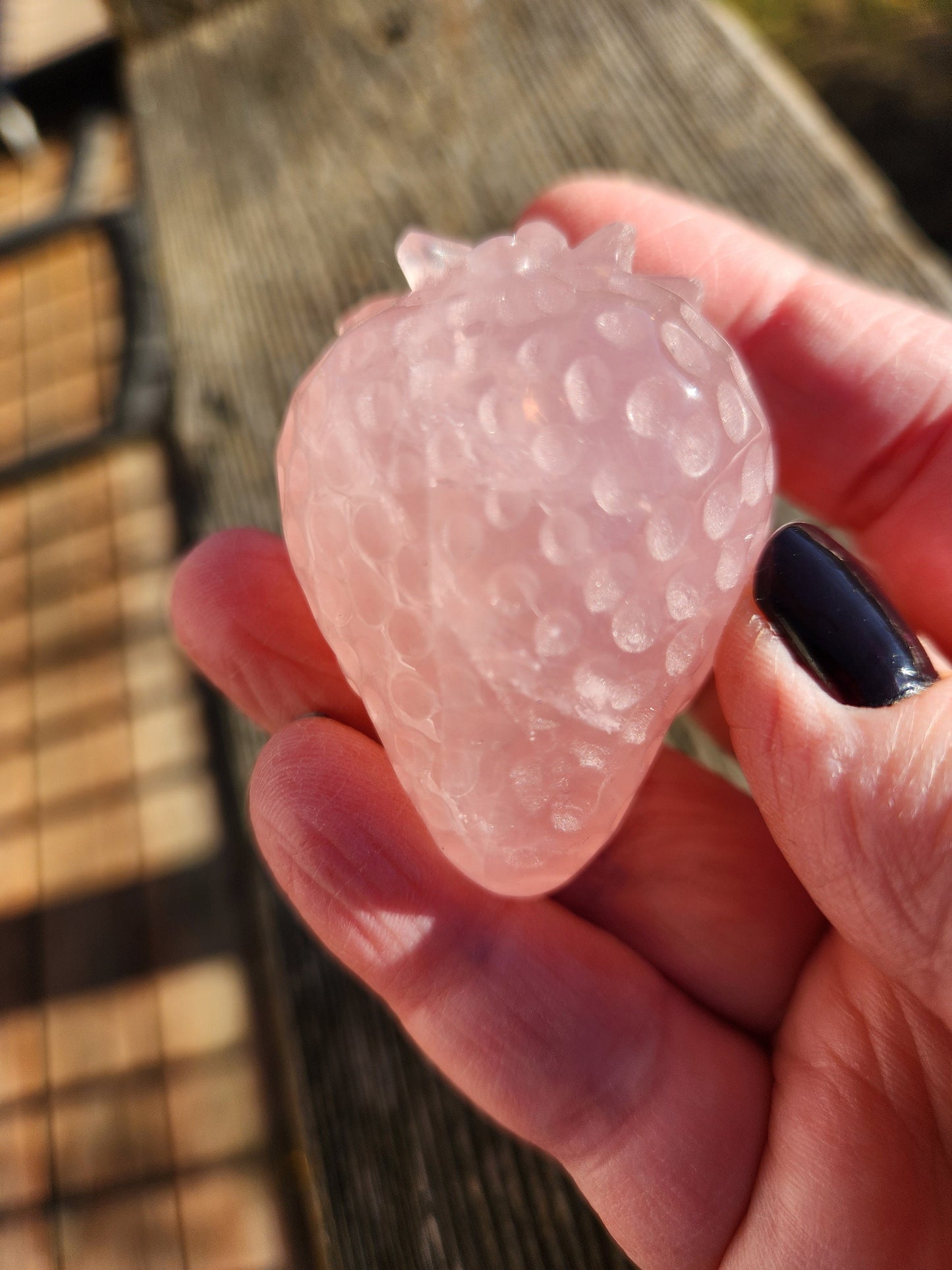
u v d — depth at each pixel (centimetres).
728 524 7
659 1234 8
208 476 14
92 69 25
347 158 16
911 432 9
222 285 15
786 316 10
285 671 9
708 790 9
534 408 7
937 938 7
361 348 7
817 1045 8
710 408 7
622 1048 8
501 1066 8
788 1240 7
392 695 7
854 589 7
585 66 16
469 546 7
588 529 7
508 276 7
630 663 7
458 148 15
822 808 7
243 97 17
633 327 7
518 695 7
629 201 10
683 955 9
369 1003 10
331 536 7
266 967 13
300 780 8
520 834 7
